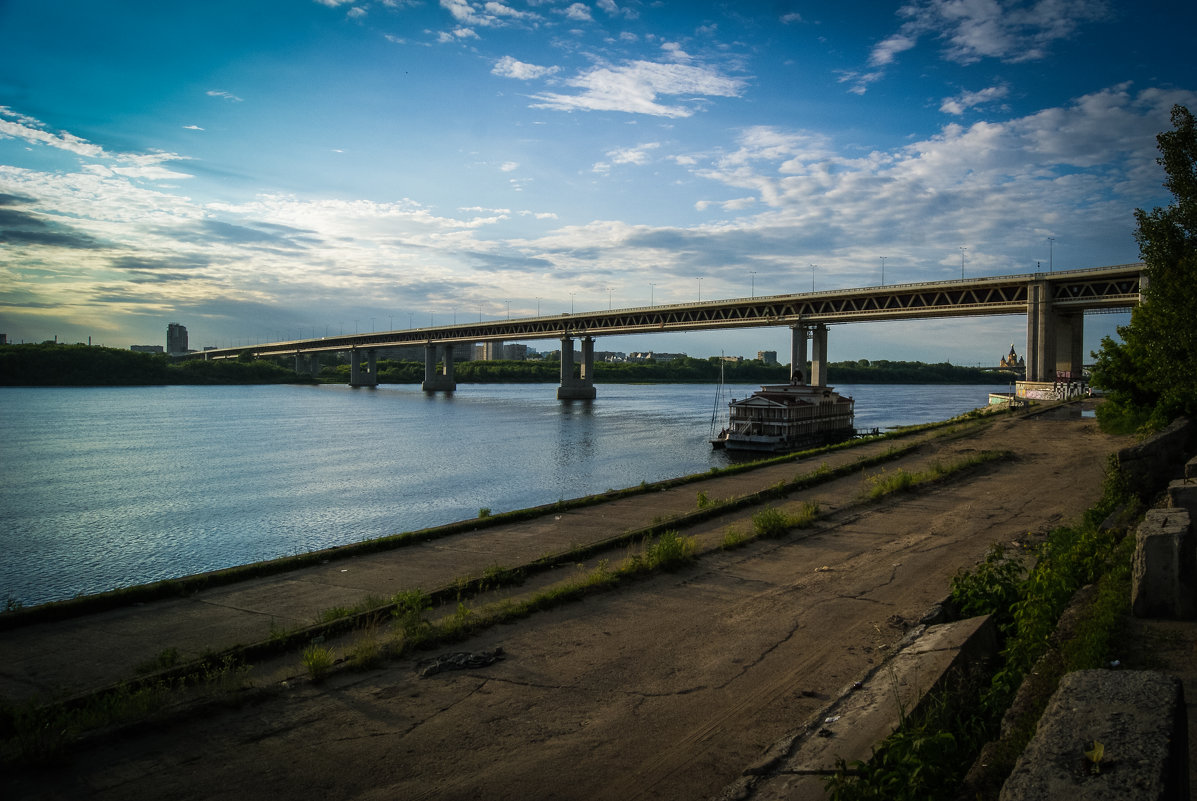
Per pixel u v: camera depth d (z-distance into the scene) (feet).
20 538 123.13
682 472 192.24
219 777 25.86
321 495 161.38
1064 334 317.83
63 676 34.53
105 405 485.15
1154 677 13.88
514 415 419.13
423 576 51.78
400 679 34.24
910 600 44.32
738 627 41.01
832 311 403.54
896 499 79.92
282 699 32.07
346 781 25.64
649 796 24.45
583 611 44.09
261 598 46.88
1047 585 34.22
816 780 22.89
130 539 122.52
